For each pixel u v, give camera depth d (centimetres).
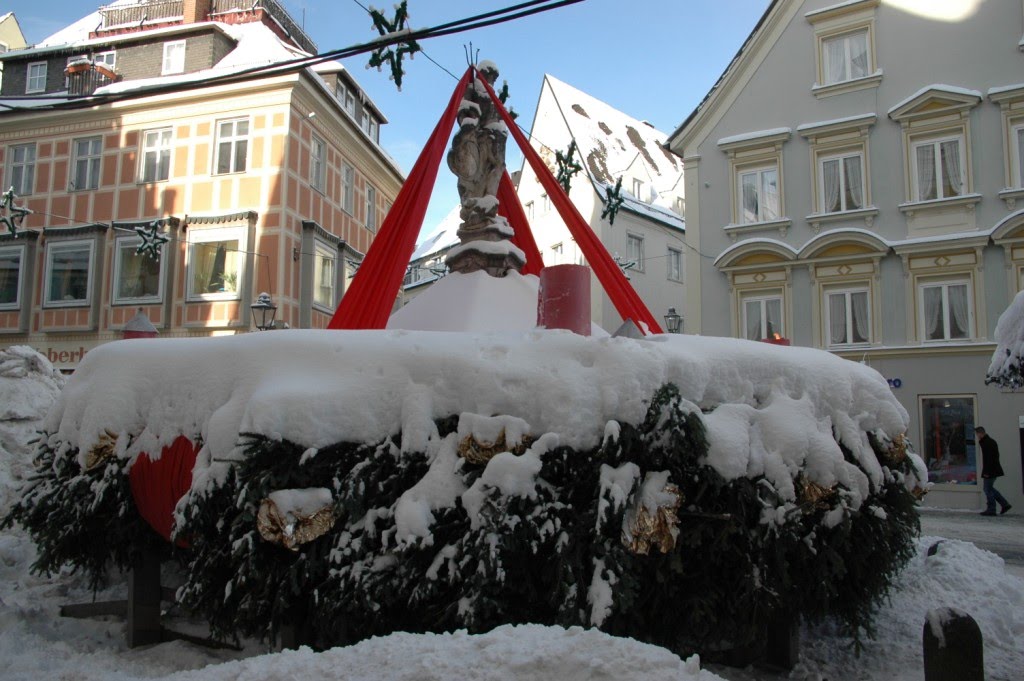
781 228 1762
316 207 2056
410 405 278
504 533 256
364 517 273
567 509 267
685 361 294
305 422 271
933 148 1617
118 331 1950
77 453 356
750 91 1831
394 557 268
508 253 525
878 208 1650
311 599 281
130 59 2155
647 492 267
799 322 1722
